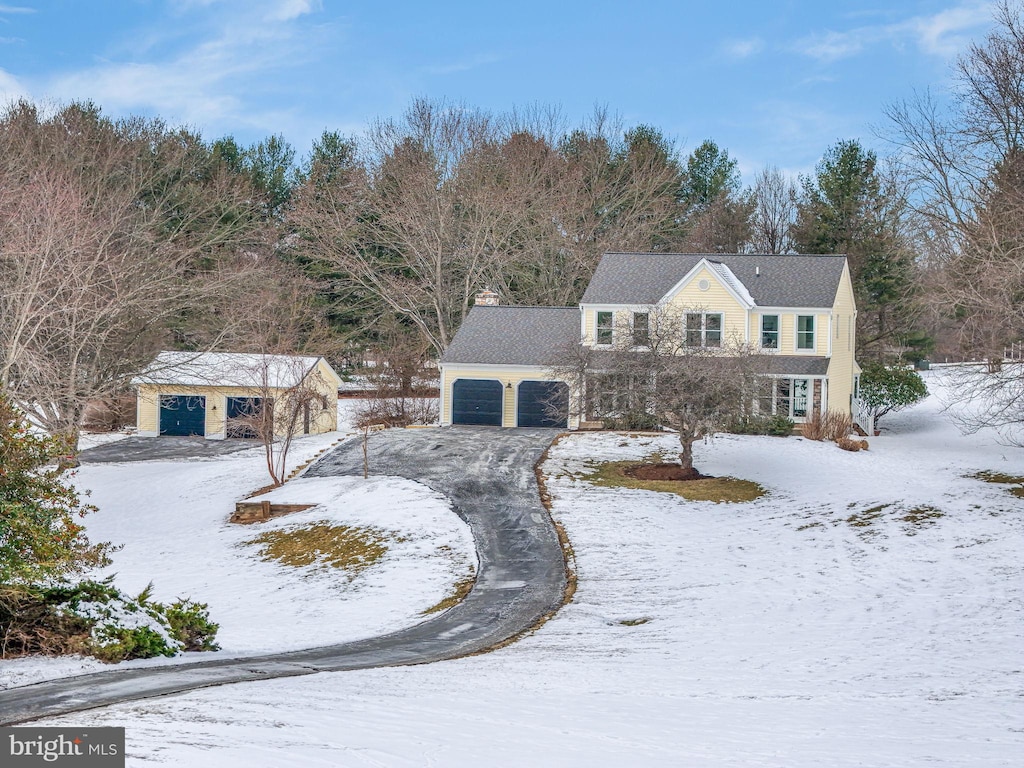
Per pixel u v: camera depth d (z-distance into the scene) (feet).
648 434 152.87
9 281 130.00
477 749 32.45
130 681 48.98
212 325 183.52
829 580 80.69
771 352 160.25
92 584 60.80
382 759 30.81
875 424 175.01
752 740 34.30
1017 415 132.16
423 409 185.57
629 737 34.78
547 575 91.04
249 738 33.99
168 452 160.25
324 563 99.45
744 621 68.95
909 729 36.17
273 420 140.67
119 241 162.30
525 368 165.99
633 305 164.14
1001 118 148.56
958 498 106.42
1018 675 46.96
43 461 61.93
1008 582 73.10
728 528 105.60
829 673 49.98
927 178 168.25
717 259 169.68
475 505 115.65
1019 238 120.16
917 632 60.39
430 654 63.16
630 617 74.28
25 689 46.57
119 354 150.00
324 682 48.88
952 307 124.67
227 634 72.18
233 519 118.52
